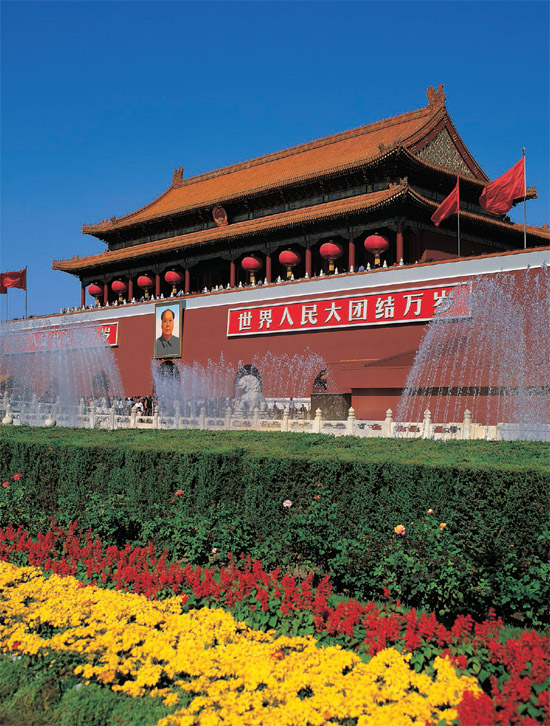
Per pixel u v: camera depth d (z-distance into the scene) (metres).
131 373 66.12
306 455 13.68
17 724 8.24
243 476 14.04
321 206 55.88
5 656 10.08
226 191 69.00
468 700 7.56
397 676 8.45
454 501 11.29
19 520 17.34
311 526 12.72
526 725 7.25
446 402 41.22
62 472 17.14
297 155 69.50
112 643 9.81
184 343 61.34
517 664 8.33
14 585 13.12
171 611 11.20
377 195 51.41
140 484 15.46
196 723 7.93
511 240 60.34
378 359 46.59
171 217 69.12
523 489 10.70
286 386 52.41
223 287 65.50
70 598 11.77
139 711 8.45
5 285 80.00
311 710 7.86
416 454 13.85
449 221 53.94
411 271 45.59
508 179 45.25
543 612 10.30
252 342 55.62
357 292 48.62
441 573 10.77
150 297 76.19
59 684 9.08
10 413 50.97
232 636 10.11
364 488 12.46
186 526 14.16
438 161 56.66
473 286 42.12
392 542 11.88
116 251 75.75
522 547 10.59
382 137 60.38
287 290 53.31
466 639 9.26
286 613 10.56
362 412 45.16
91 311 71.19
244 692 8.42
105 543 15.00
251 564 13.06
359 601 11.82
